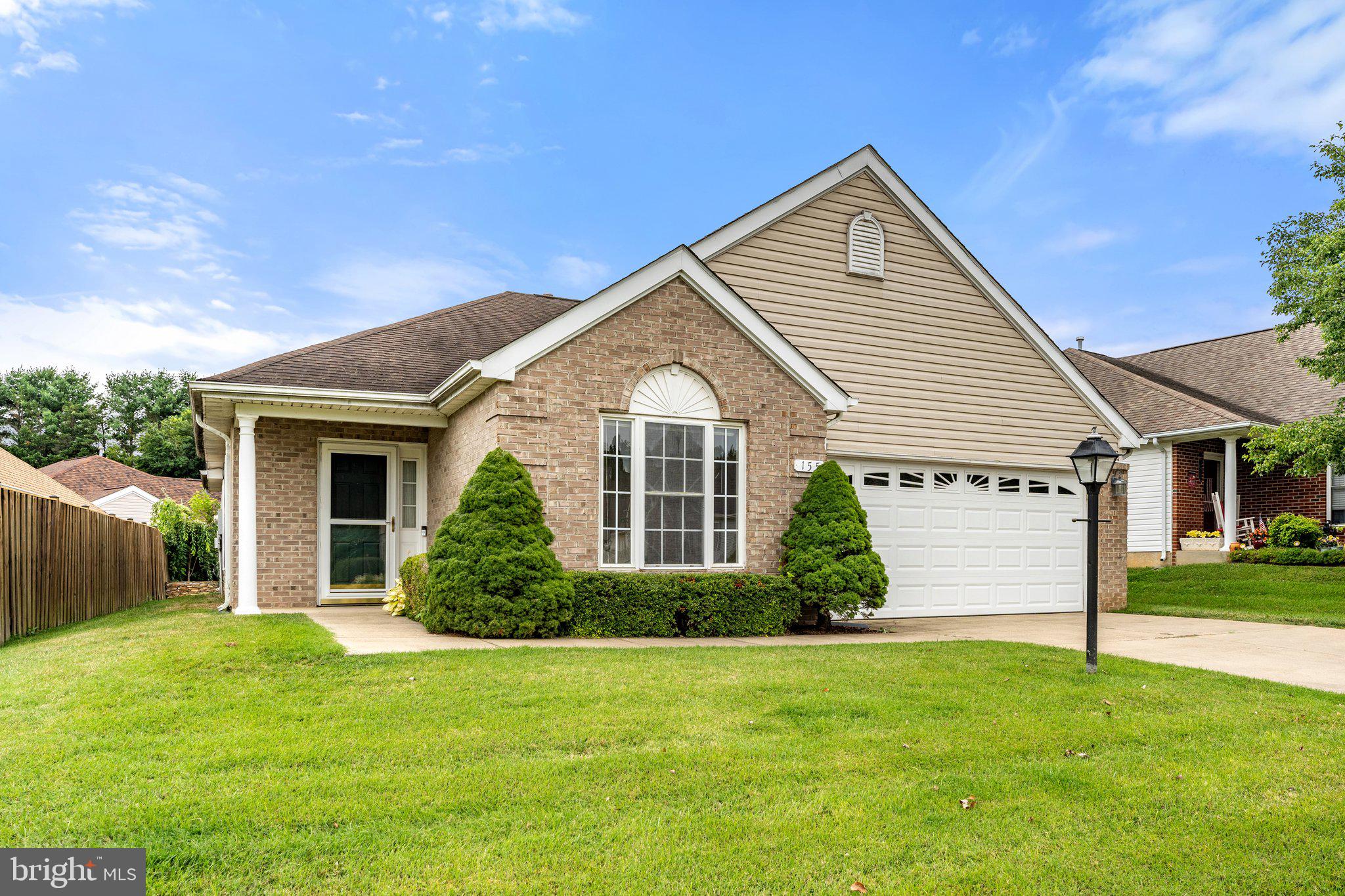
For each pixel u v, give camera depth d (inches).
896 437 590.2
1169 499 828.0
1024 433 634.8
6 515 427.8
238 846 160.6
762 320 482.9
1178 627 516.7
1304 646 424.8
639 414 454.6
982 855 169.5
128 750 212.5
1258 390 914.7
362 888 148.0
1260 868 166.9
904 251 605.6
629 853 164.6
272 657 309.7
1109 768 220.4
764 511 481.4
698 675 310.2
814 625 488.1
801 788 200.5
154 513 1076.5
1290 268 602.2
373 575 546.0
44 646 375.9
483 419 441.1
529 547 404.5
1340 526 782.5
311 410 489.1
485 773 203.2
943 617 588.7
